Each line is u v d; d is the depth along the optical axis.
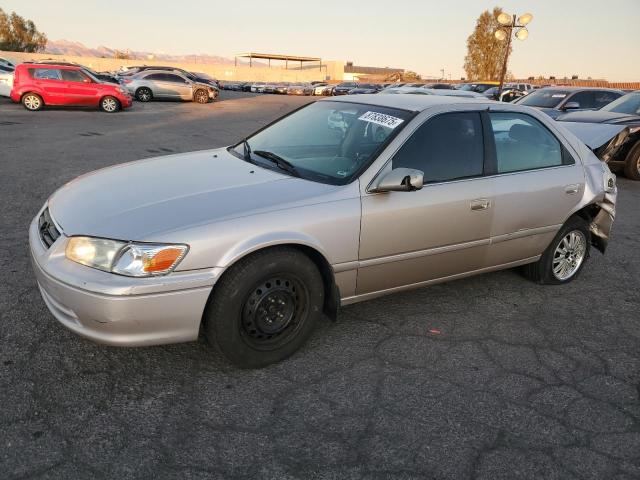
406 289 3.66
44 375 2.89
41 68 16.80
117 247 2.65
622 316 4.08
